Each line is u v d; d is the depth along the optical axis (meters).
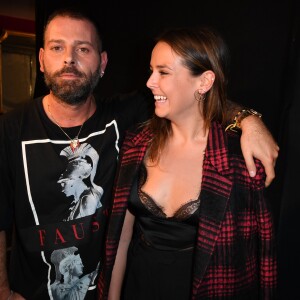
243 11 1.68
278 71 1.56
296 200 1.50
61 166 1.32
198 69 1.10
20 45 5.57
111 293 1.31
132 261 1.23
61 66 1.27
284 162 1.53
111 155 1.39
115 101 1.50
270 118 1.61
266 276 1.11
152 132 1.24
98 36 1.36
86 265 1.38
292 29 1.49
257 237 1.13
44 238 1.33
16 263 1.41
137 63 2.30
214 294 1.10
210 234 1.06
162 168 1.18
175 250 1.14
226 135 1.15
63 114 1.33
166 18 2.06
